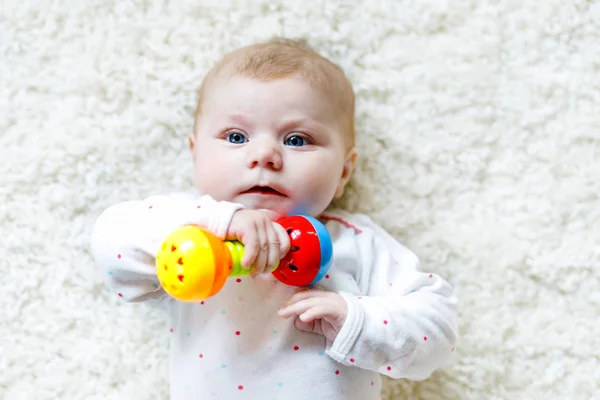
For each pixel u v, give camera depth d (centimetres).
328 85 103
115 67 122
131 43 123
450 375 119
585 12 126
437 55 125
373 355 92
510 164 123
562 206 122
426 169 124
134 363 118
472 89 124
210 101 103
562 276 121
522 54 125
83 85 122
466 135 123
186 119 123
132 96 123
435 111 124
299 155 98
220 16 124
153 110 122
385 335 91
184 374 99
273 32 124
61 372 118
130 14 124
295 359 96
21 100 122
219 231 82
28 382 118
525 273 122
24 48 123
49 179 121
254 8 125
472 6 126
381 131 123
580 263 121
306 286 96
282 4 125
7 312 118
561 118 124
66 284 120
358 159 123
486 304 121
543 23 125
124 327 119
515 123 124
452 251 122
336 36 125
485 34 125
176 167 122
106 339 119
